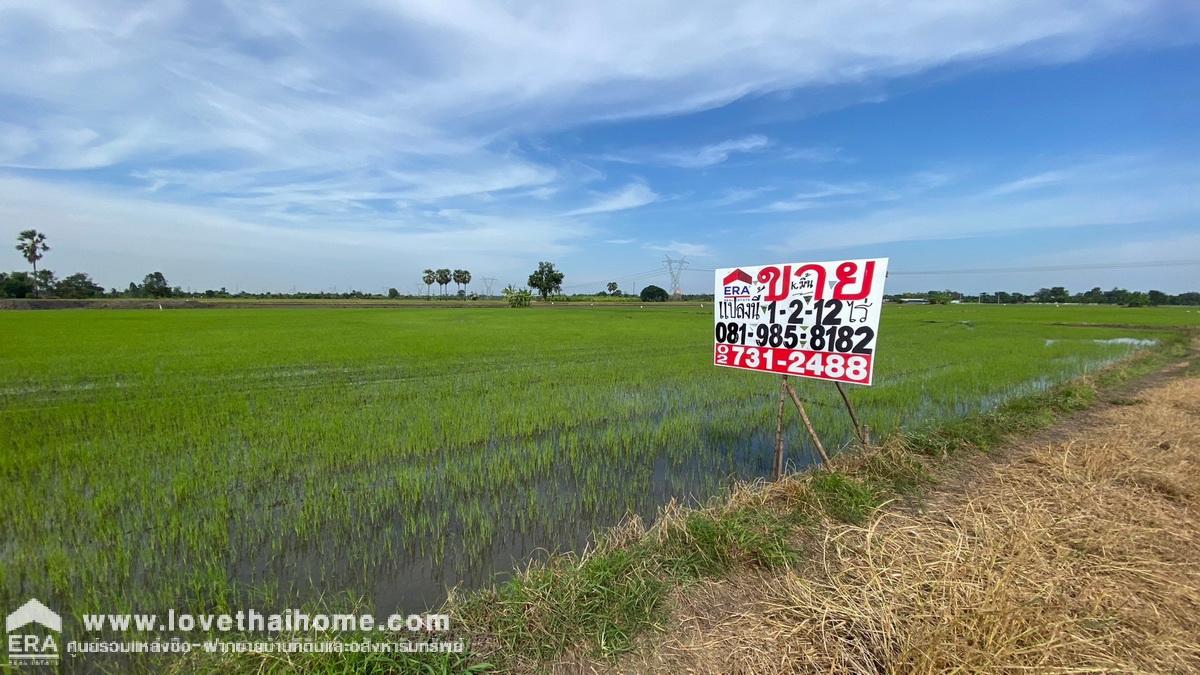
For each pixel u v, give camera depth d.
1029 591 2.89
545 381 11.41
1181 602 2.89
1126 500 4.28
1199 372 13.00
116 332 23.25
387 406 8.68
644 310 65.38
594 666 2.56
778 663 2.52
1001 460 5.71
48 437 6.66
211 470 5.58
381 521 4.61
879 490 4.63
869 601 2.88
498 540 4.32
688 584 3.24
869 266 4.32
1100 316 47.03
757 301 5.29
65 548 3.95
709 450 6.84
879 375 12.45
